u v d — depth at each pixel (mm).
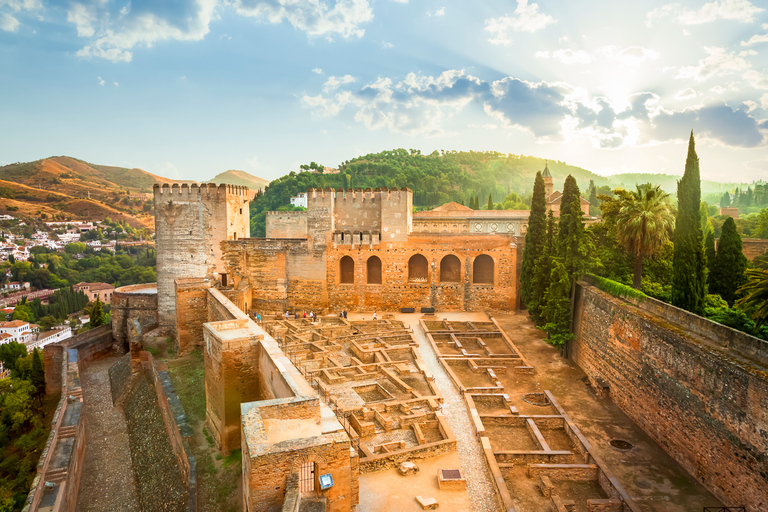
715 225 89562
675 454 30422
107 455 41625
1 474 42812
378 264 66688
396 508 24891
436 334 54469
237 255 65125
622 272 49219
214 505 27547
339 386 39406
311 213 65062
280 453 18344
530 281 60719
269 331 53875
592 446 32062
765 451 22797
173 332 62188
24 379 59062
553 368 46156
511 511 24281
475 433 33125
